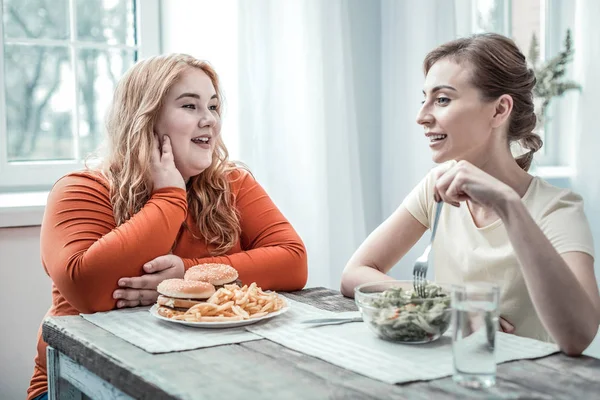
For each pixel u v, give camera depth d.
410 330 1.13
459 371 0.96
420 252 2.86
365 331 1.23
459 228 1.56
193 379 0.99
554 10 3.50
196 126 1.72
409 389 0.94
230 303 1.30
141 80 1.72
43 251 1.61
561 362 1.06
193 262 1.59
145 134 1.68
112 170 1.73
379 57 2.96
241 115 2.52
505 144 1.49
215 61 2.50
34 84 2.52
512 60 1.45
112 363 1.10
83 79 2.60
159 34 2.67
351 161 2.81
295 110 2.62
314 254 2.67
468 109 1.43
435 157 1.49
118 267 1.50
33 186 2.50
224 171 1.86
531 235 1.16
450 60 1.45
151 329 1.27
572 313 1.12
